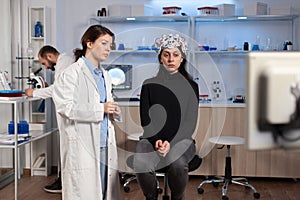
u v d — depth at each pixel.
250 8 4.40
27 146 4.59
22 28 4.56
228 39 4.69
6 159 4.40
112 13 4.54
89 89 2.09
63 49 4.78
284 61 0.50
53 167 4.68
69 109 2.10
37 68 4.57
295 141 0.51
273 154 4.25
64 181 2.36
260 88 0.50
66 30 4.81
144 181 1.86
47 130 4.20
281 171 4.25
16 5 4.52
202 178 4.44
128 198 3.61
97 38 2.06
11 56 4.54
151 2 4.79
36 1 4.56
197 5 4.75
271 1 4.67
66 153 2.33
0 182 4.12
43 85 4.10
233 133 4.18
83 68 2.11
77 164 2.23
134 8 4.53
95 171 2.24
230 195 3.81
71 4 4.81
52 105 4.64
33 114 4.51
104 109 2.03
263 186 4.13
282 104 0.50
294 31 4.59
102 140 2.13
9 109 4.47
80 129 2.16
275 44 4.65
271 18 4.55
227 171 3.88
